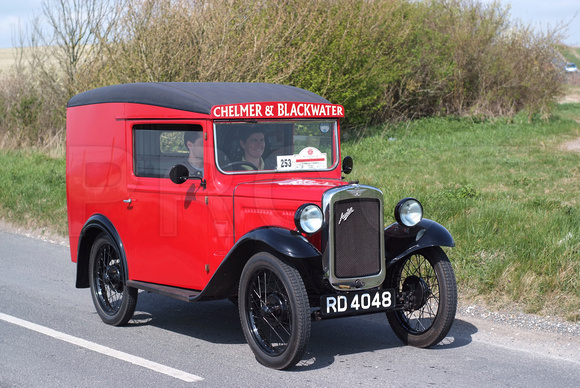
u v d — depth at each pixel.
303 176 6.09
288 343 5.00
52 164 16.72
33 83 21.31
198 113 5.73
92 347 5.78
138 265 6.38
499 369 5.09
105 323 6.61
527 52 24.55
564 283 6.75
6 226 12.28
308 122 6.12
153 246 6.22
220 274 5.40
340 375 4.99
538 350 5.55
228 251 5.52
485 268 7.28
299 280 4.97
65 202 12.58
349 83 20.53
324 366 5.23
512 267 7.11
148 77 15.66
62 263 9.55
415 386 4.73
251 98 5.98
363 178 13.57
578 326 6.07
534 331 6.04
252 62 16.81
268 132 5.91
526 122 23.80
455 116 24.72
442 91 24.61
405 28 22.67
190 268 5.94
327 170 6.23
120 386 4.78
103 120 6.71
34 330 6.32
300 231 5.08
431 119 24.09
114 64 16.44
